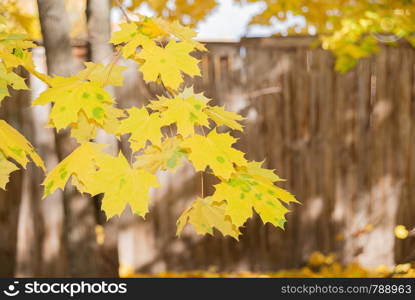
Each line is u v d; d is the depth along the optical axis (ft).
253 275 18.43
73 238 12.26
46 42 10.44
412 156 19.75
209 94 17.74
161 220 18.22
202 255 18.62
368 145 19.36
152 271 18.20
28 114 16.25
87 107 4.62
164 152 4.93
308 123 18.75
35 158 5.44
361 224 19.54
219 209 5.27
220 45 17.67
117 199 4.43
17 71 15.71
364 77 19.02
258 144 18.35
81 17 22.80
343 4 19.70
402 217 19.88
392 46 19.04
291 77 18.37
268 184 5.02
